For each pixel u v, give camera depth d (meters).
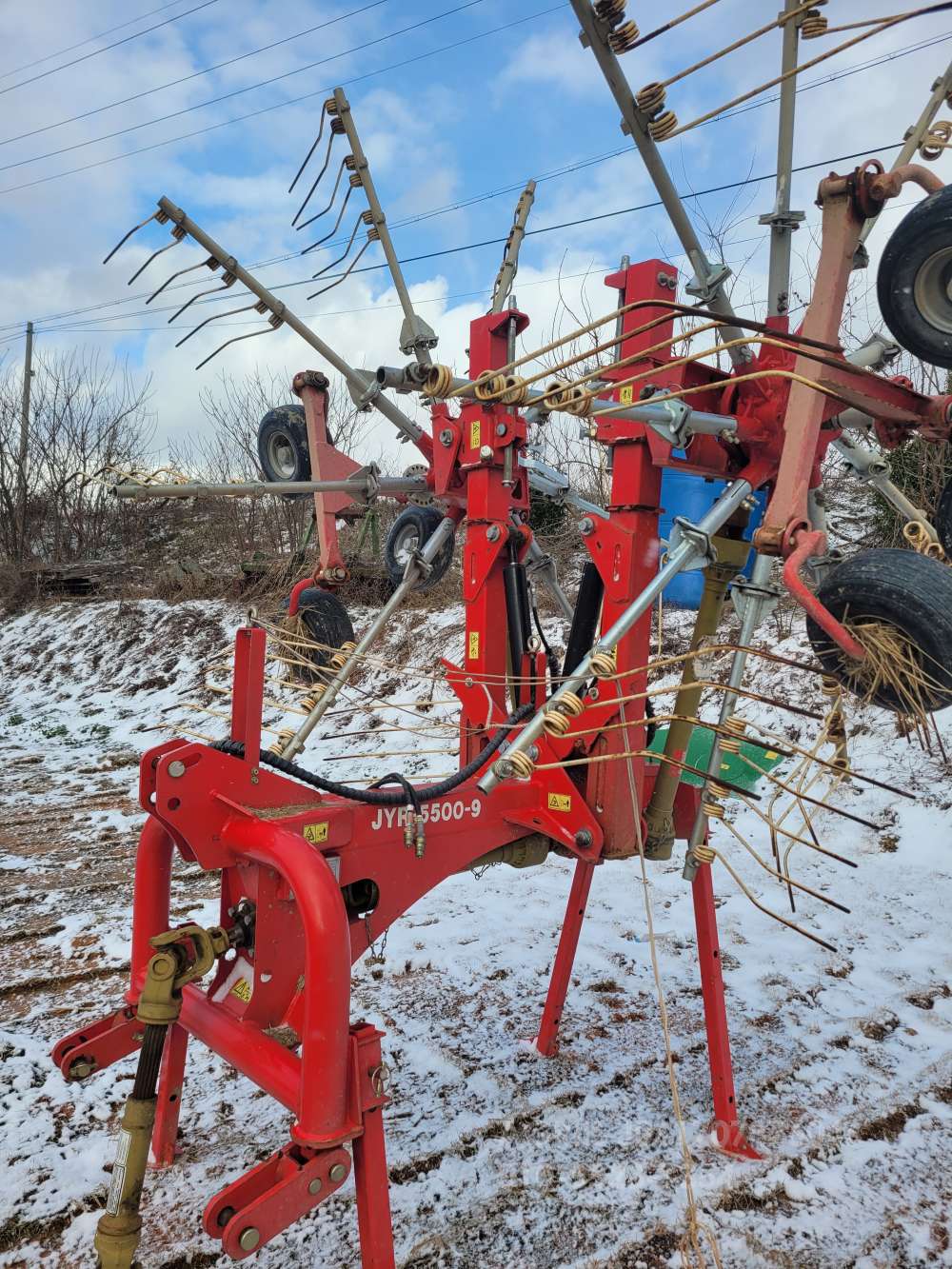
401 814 2.12
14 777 7.64
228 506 16.98
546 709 1.97
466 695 2.88
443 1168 2.32
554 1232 2.10
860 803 5.14
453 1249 2.04
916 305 1.84
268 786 1.94
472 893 4.46
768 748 2.19
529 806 2.53
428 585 3.33
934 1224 2.15
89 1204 2.18
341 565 3.33
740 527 2.63
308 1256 2.01
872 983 3.45
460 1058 2.88
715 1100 2.48
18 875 4.96
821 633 2.12
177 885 4.75
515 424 2.75
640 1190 2.25
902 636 1.98
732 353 2.49
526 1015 3.18
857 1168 2.36
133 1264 1.98
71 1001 3.35
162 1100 2.30
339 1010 1.57
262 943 1.86
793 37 2.39
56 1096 2.64
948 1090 2.74
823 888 4.38
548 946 3.77
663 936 3.88
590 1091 2.70
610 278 2.49
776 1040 3.03
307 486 2.95
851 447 2.78
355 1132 1.58
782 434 2.36
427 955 3.68
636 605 2.14
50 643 13.32
